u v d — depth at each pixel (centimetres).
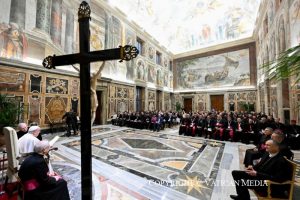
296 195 329
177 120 1698
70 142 842
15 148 363
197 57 2544
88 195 210
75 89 1220
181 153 702
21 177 286
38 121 977
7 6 838
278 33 1005
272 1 1133
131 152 709
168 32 2522
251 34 2094
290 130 759
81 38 224
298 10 706
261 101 1747
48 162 382
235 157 652
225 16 2209
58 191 297
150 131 1275
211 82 2411
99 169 521
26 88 919
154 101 2248
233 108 2203
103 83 1431
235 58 2227
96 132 1167
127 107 1738
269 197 292
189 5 2364
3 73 826
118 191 389
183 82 2680
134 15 1850
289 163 292
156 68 2316
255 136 859
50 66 251
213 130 998
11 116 594
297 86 742
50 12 1045
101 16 1447
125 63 1733
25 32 909
